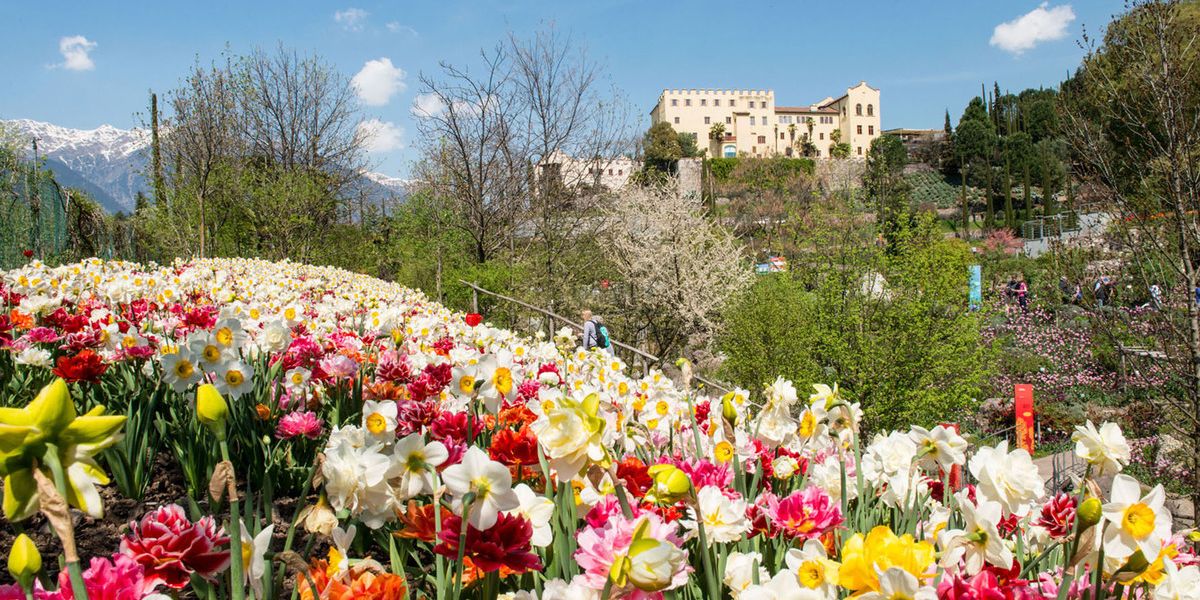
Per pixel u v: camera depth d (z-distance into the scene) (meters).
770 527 1.75
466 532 1.27
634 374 14.43
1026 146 68.62
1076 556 1.37
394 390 2.91
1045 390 11.73
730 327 11.88
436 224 20.52
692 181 65.94
